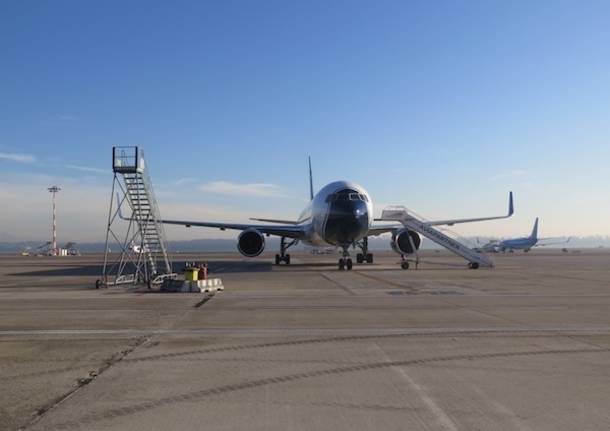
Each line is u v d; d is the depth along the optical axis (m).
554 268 40.06
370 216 35.38
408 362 9.38
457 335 11.93
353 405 6.99
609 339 11.46
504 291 21.75
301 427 6.20
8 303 18.34
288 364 9.25
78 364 9.29
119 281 26.33
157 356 9.90
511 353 10.09
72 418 6.51
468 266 41.09
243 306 17.16
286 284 25.39
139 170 25.81
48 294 21.67
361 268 38.66
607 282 26.39
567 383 8.00
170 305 17.58
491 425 6.24
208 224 39.88
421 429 6.12
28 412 6.74
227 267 41.41
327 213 34.75
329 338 11.62
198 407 6.93
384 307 16.72
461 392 7.55
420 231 38.22
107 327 13.12
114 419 6.47
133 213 27.36
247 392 7.59
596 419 6.43
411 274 32.16
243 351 10.32
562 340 11.35
